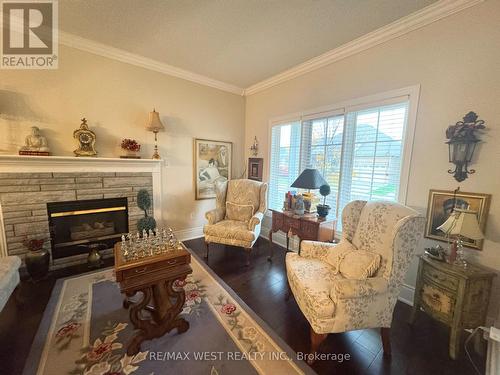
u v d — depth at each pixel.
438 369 1.36
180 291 1.57
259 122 3.69
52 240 2.39
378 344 1.55
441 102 1.79
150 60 2.85
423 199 1.93
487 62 1.58
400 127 2.07
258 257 2.89
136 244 1.60
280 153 3.41
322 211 2.42
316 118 2.80
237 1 1.79
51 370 1.27
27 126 2.25
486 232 1.62
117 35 2.32
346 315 1.32
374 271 1.47
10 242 2.18
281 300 2.00
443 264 1.55
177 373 1.28
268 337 1.56
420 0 1.71
